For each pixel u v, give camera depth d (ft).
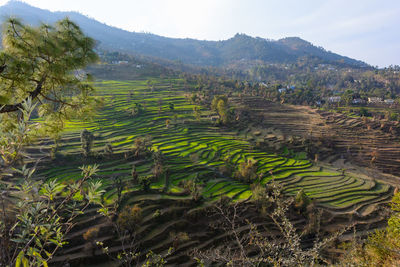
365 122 339.57
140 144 200.03
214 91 453.58
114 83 457.27
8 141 11.75
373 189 195.72
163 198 137.39
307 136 303.27
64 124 25.53
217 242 111.75
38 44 20.13
